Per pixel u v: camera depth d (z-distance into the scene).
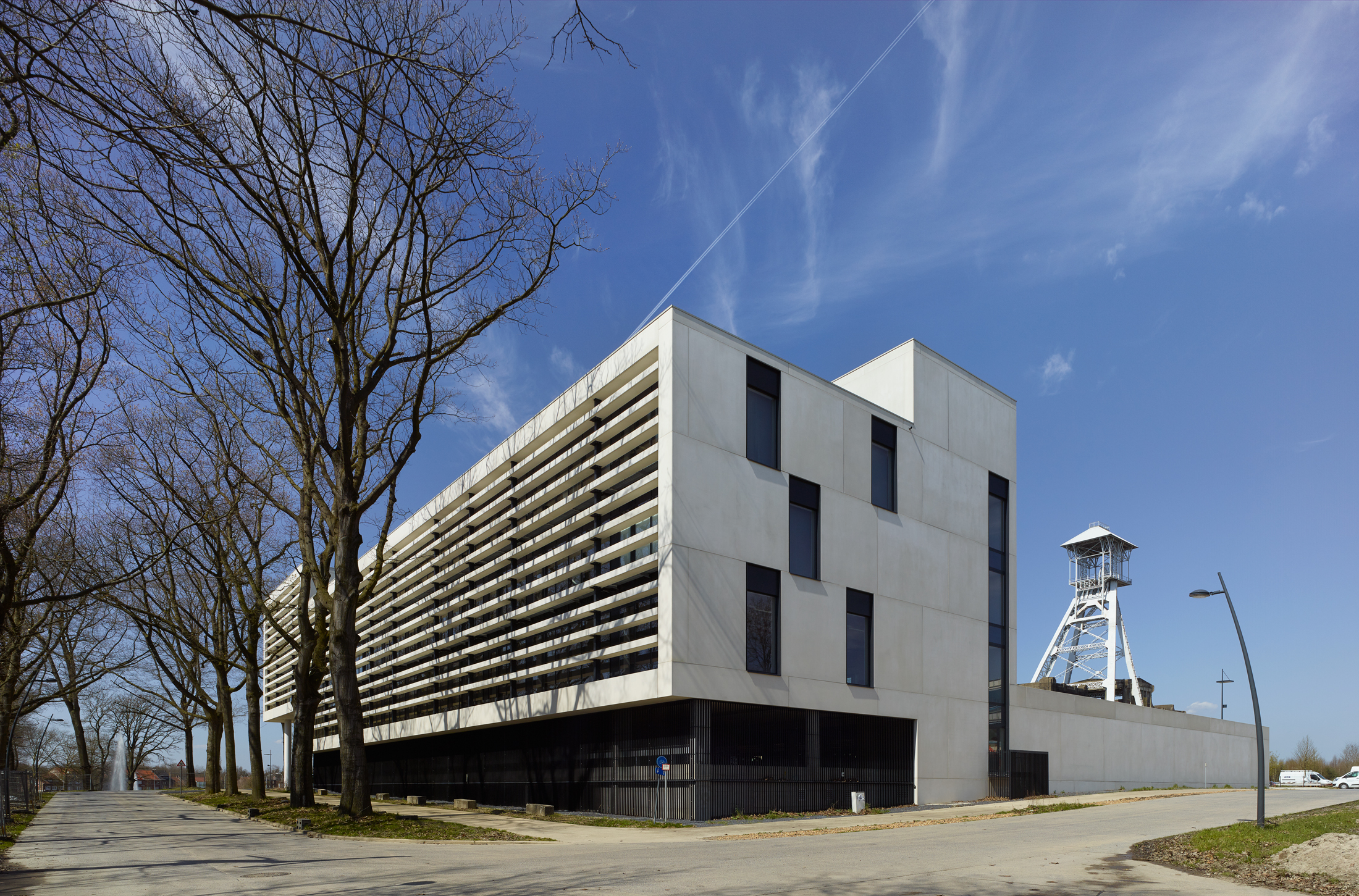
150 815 32.91
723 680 26.55
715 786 25.95
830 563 30.83
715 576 27.08
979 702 36.16
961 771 34.47
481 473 42.00
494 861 15.20
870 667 31.78
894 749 32.22
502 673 38.59
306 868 14.34
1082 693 52.34
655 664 28.47
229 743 45.34
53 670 39.28
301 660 29.92
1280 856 14.79
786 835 21.52
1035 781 38.78
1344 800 33.78
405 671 48.41
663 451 27.09
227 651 45.44
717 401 28.48
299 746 29.14
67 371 17.62
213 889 12.02
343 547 24.16
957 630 35.84
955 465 37.62
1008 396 41.56
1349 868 13.20
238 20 6.46
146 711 73.56
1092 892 11.56
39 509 20.78
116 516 31.81
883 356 37.81
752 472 29.05
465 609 43.12
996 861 15.08
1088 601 81.50
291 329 26.75
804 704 28.72
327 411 26.39
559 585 35.53
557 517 35.25
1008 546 40.00
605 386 31.61
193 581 40.84
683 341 27.89
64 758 104.25
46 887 12.59
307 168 19.61
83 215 13.13
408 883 12.25
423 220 22.80
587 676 32.22
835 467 31.97
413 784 48.53
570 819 26.75
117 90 7.10
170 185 8.46
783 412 30.53
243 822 26.89
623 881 12.27
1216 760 57.22
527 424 37.72
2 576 18.56
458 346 25.27
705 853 16.66
